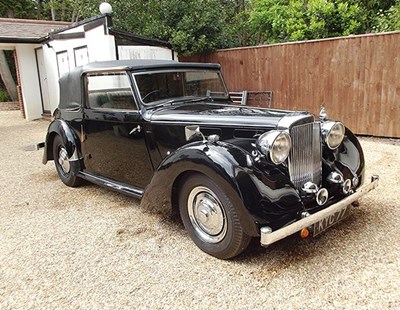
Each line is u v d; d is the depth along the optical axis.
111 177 4.14
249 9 14.48
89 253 3.03
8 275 2.76
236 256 2.83
